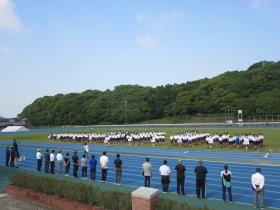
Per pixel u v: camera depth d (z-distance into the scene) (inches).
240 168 1109.7
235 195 776.3
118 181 920.9
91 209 594.6
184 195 783.1
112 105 5216.5
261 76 4367.6
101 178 1024.9
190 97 4520.2
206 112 4409.5
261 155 1387.8
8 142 2571.4
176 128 3157.0
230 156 1387.8
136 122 4859.7
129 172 1124.5
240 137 1620.3
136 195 516.4
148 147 1833.2
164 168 804.0
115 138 2082.9
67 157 1077.8
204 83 4813.0
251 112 3868.1
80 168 1243.2
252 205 687.7
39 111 5767.7
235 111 3993.6
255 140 1555.1
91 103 5290.4
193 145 1784.0
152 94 5032.0
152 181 962.1
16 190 782.5
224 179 713.0
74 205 625.0
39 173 1138.7
